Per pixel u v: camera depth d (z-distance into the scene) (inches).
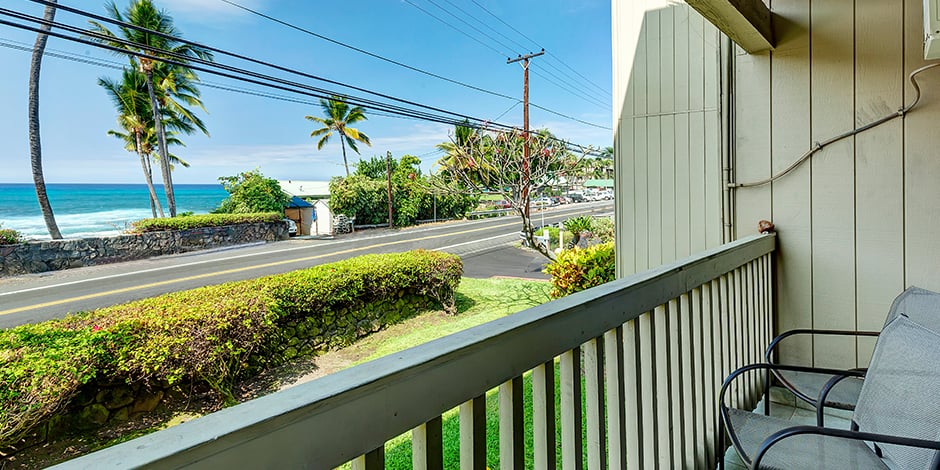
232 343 149.7
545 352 35.2
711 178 110.1
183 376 134.5
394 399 24.3
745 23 79.5
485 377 30.0
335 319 203.5
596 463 41.2
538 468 35.7
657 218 119.3
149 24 633.6
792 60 92.0
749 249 80.6
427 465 26.3
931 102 79.9
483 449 30.1
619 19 124.5
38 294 310.8
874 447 48.4
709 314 64.7
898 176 83.2
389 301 233.6
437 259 261.0
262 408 19.4
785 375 71.1
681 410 55.1
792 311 94.1
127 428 122.2
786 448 49.6
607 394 44.6
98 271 401.4
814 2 89.0
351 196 780.6
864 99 85.5
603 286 45.2
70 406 115.0
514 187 262.5
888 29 83.0
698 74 111.3
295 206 770.2
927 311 57.6
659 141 118.2
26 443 106.7
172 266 423.2
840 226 88.8
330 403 21.2
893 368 47.1
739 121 98.6
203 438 17.1
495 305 265.0
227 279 357.7
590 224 483.2
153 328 134.0
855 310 88.0
